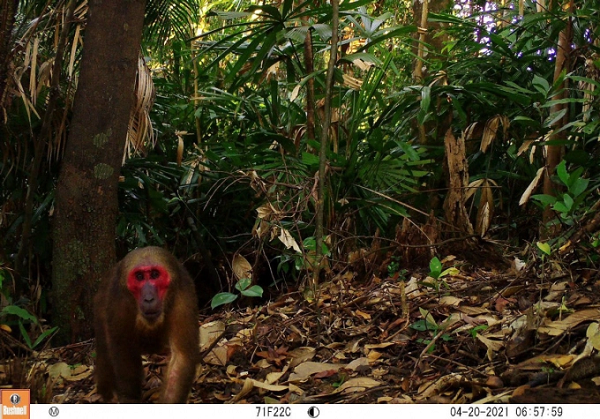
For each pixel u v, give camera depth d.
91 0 2.46
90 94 2.44
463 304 2.25
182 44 3.89
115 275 1.68
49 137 2.90
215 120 3.96
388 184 3.03
